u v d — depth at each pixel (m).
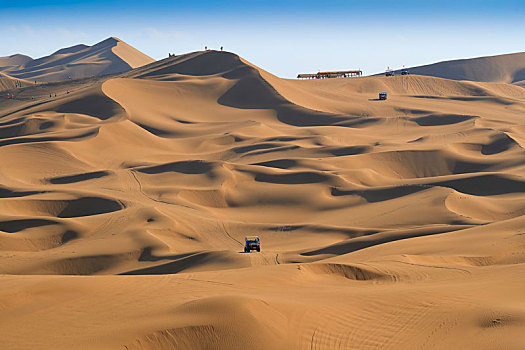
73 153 103.69
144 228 56.28
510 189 73.81
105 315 21.64
